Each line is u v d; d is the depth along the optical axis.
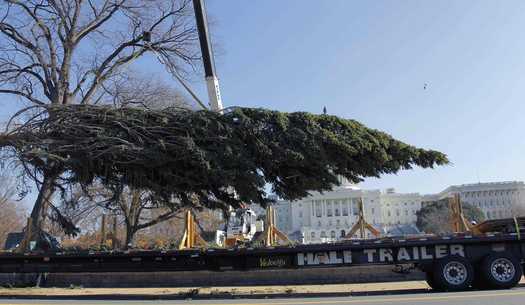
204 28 23.52
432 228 83.69
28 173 14.89
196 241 20.84
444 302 9.75
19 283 17.31
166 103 26.95
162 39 25.62
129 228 28.41
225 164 13.34
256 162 13.66
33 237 17.41
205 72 23.31
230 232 28.22
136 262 14.10
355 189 113.56
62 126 14.21
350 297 11.41
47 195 17.28
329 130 13.62
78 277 17.45
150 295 13.48
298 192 14.68
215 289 15.02
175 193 14.55
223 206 15.14
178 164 13.63
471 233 13.47
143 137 13.67
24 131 14.50
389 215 115.44
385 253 13.20
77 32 23.58
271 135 13.45
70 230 17.44
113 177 14.54
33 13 22.92
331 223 112.56
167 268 13.88
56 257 14.45
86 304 10.80
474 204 111.50
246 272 16.69
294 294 12.95
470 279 12.67
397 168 14.42
